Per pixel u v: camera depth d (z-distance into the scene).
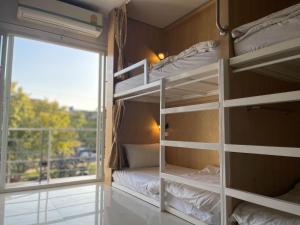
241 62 1.96
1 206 2.61
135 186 3.01
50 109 6.49
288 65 2.06
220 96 2.02
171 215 2.41
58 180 3.79
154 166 3.79
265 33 1.80
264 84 2.36
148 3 3.61
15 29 3.32
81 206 2.65
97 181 3.91
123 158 3.75
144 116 4.16
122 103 3.64
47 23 3.46
